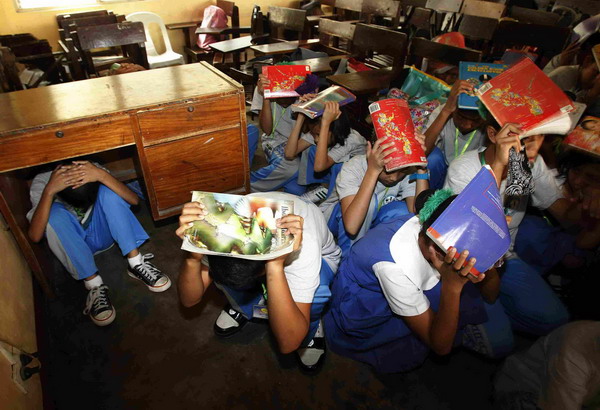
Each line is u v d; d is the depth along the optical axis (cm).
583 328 104
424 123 216
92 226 183
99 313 166
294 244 101
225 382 151
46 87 177
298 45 367
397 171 147
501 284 161
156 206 190
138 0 467
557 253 176
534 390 126
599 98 207
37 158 148
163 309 178
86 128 152
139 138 166
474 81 183
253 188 252
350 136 211
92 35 293
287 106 231
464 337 158
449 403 147
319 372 156
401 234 124
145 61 320
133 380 150
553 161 180
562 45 279
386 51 283
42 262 176
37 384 135
